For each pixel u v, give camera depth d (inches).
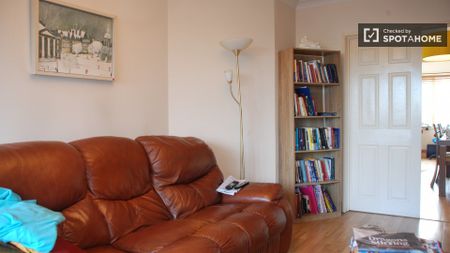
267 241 95.7
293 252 114.6
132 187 93.0
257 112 149.8
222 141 147.2
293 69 145.1
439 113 393.1
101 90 113.8
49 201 72.4
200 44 145.4
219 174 123.3
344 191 163.3
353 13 159.0
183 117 145.2
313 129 152.4
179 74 144.8
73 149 84.0
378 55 157.8
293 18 167.6
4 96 87.6
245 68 148.3
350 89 163.5
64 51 100.7
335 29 162.2
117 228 83.5
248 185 117.7
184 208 102.1
